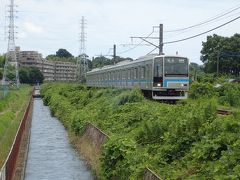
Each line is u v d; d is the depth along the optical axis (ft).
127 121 75.61
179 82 117.70
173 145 49.85
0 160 62.64
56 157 78.18
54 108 176.35
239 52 316.40
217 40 327.06
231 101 117.80
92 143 75.25
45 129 126.21
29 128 121.29
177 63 118.01
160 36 141.38
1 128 96.68
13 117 135.95
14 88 350.23
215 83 167.84
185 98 118.73
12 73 437.58
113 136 58.29
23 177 59.57
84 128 91.40
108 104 108.17
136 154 48.57
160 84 116.98
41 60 638.94
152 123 61.00
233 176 33.88
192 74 176.14
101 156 56.44
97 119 92.17
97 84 212.43
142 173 44.06
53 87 297.94
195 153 43.57
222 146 41.70
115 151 51.01
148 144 56.65
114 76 169.27
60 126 134.41
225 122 45.62
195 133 49.62
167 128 57.77
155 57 117.91
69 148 89.51
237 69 317.01
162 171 43.78
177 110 65.05
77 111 119.03
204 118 51.37
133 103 93.15
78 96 164.96
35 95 335.26
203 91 127.95
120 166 48.42
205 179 37.52
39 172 64.69
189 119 51.90
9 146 77.20
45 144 95.40
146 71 123.44
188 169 42.04
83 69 407.44
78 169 66.69
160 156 48.78
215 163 38.58
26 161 72.95
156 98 117.80
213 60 315.78
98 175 56.54
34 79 547.49
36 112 193.77
